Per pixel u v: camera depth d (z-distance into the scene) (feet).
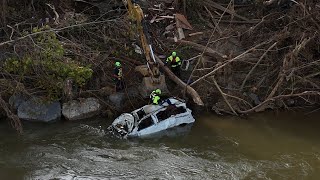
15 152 48.26
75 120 53.98
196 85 57.62
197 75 58.85
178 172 45.37
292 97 57.62
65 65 50.70
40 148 48.98
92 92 55.77
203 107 56.44
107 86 56.85
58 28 56.70
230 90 57.41
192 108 56.24
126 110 55.16
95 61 57.21
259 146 50.06
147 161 47.16
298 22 58.70
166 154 48.52
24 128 52.49
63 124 53.36
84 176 44.50
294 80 55.72
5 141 50.14
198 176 44.70
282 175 44.80
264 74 58.75
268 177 44.45
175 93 56.90
